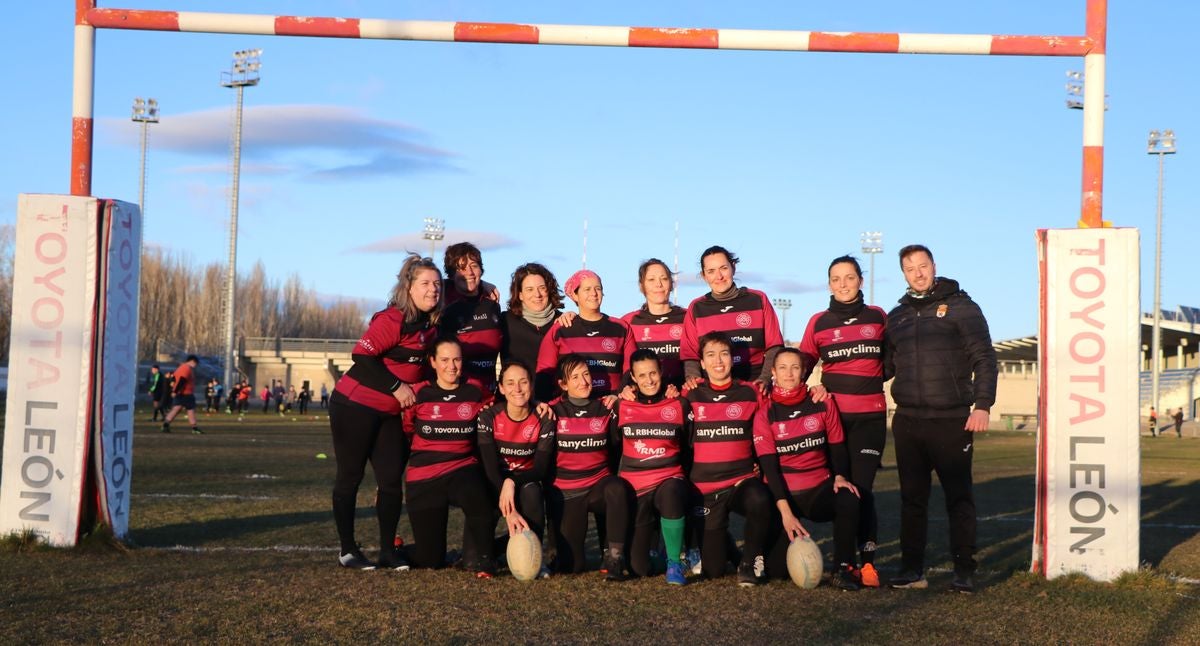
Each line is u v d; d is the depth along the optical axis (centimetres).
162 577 596
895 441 631
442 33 704
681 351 712
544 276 732
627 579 630
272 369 7050
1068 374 655
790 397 646
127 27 707
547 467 653
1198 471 1730
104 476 698
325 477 1298
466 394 662
